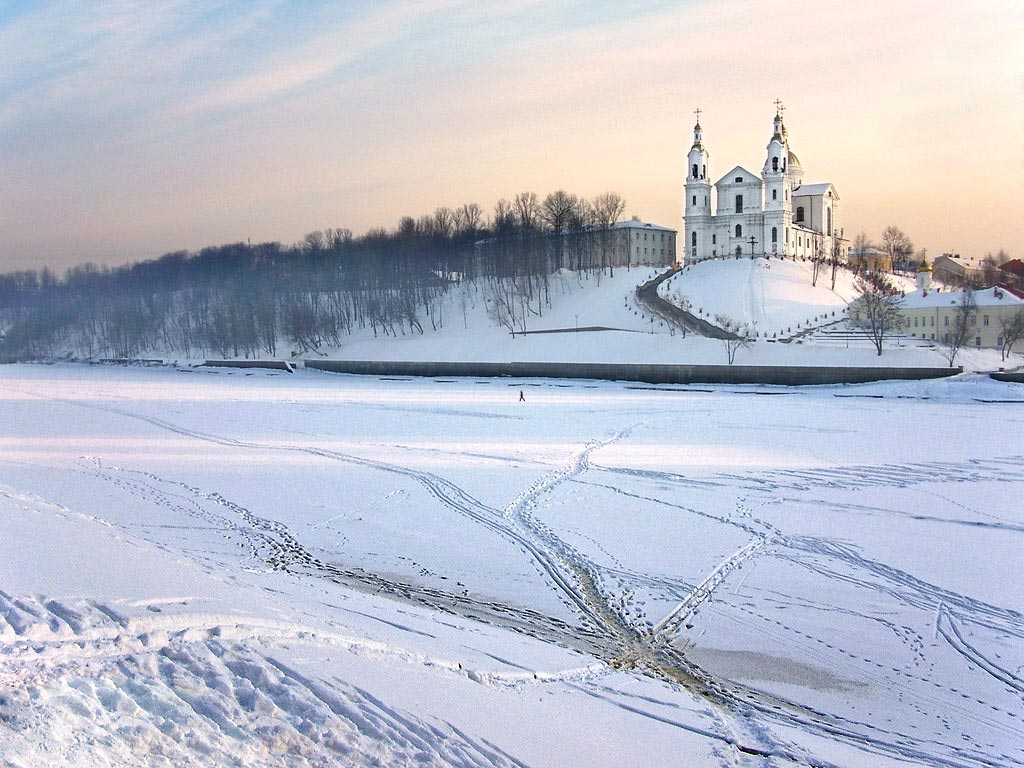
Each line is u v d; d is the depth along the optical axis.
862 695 26.11
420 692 21.36
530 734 20.33
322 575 36.50
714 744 21.88
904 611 32.56
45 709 15.99
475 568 37.84
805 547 40.31
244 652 21.20
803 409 90.94
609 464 60.31
